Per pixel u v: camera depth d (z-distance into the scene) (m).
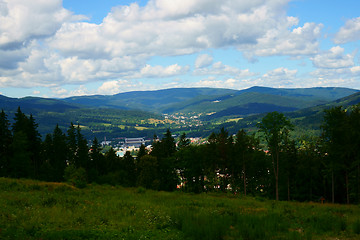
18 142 55.50
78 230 12.17
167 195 32.59
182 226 13.81
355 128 38.19
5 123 57.06
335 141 41.72
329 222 15.24
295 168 56.00
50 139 75.88
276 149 47.16
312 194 55.91
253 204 26.72
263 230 12.92
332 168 44.75
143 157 66.38
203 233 12.35
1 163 55.34
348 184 43.03
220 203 25.14
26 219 13.38
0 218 12.87
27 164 57.59
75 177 57.16
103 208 18.38
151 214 16.84
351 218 17.23
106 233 12.09
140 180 65.19
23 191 24.55
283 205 25.98
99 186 39.41
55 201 19.08
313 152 55.28
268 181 60.31
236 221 15.30
